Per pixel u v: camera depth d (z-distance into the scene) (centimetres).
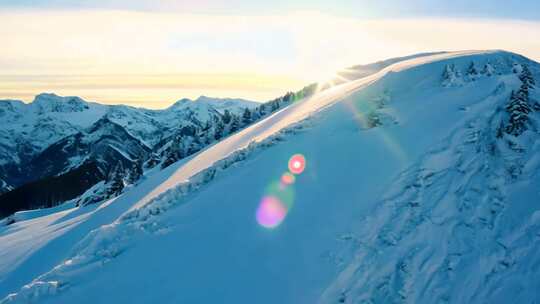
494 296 1455
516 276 1503
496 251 1597
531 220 1686
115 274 1803
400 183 1928
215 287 1580
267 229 1855
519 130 2144
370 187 1947
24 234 3725
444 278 1524
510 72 3027
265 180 2305
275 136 2917
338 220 1797
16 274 2362
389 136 2331
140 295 1620
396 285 1509
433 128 2270
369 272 1555
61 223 3925
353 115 2823
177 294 1583
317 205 1931
